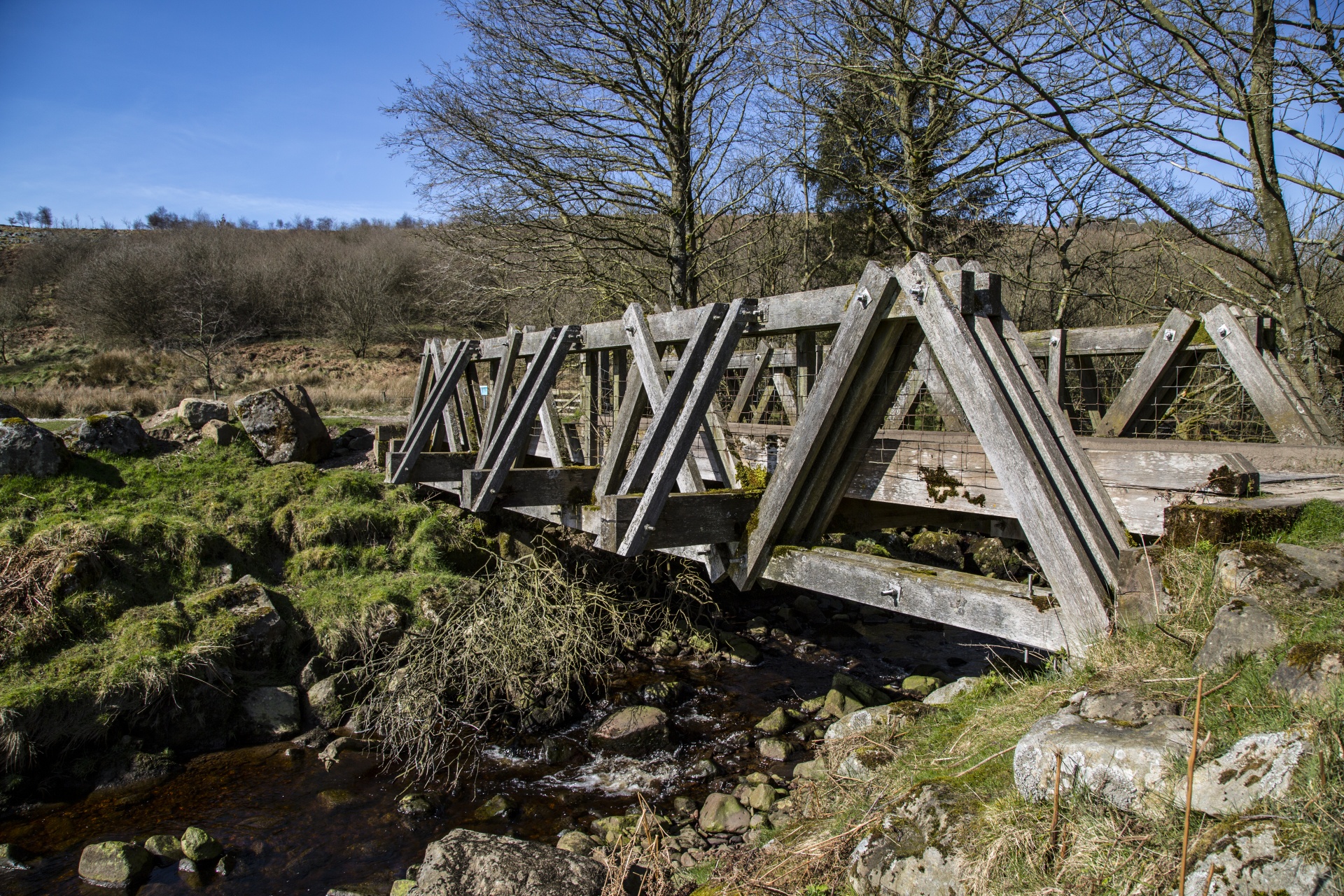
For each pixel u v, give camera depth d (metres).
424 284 18.36
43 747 6.54
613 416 6.86
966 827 2.73
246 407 11.71
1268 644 2.79
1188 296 12.87
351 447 13.29
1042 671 4.00
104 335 38.91
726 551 4.98
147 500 9.96
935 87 12.56
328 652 8.28
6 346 38.56
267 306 43.59
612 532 4.54
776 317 4.65
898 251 17.02
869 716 5.31
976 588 3.76
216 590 8.46
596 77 14.24
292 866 5.46
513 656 8.08
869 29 12.55
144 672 7.12
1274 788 2.17
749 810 5.59
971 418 3.67
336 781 6.62
